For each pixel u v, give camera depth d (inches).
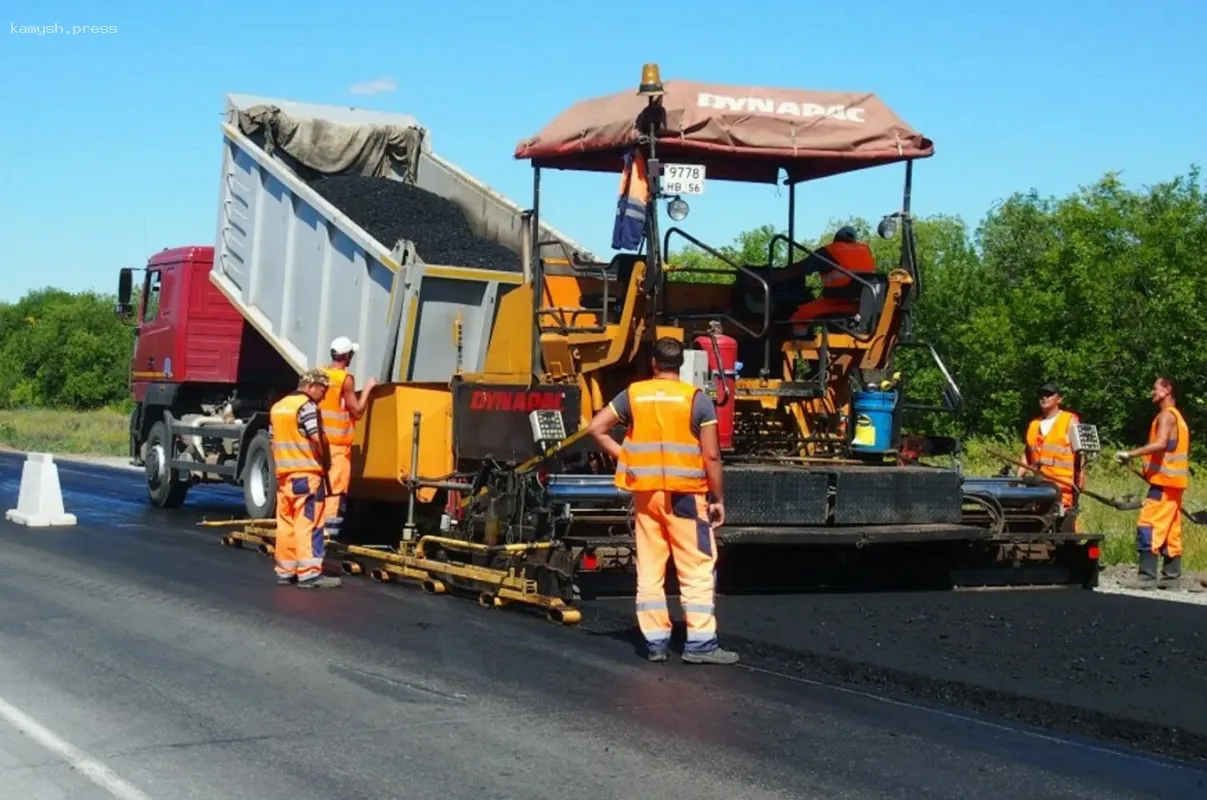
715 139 363.6
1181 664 290.2
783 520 364.8
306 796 201.3
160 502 650.2
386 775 211.5
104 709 249.9
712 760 221.6
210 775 210.8
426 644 311.3
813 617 340.2
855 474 374.0
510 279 473.7
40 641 309.7
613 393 394.0
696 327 394.3
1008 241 1141.1
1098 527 537.3
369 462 452.8
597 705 256.8
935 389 944.9
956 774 217.0
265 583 401.4
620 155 382.0
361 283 476.1
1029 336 963.3
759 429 399.9
